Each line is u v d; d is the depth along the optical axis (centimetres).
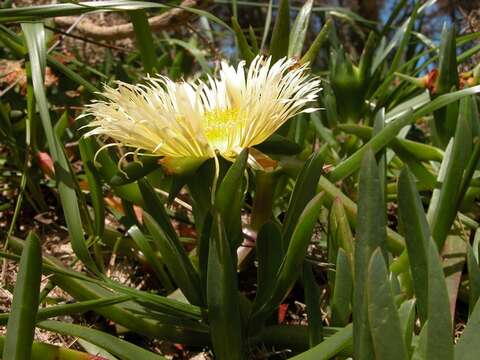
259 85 23
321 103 49
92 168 30
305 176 24
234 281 20
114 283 25
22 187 35
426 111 35
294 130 35
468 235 33
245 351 24
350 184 39
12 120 43
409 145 35
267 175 29
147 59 42
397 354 16
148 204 25
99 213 31
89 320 30
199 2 46
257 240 22
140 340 29
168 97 24
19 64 46
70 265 34
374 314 16
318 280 34
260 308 24
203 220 23
